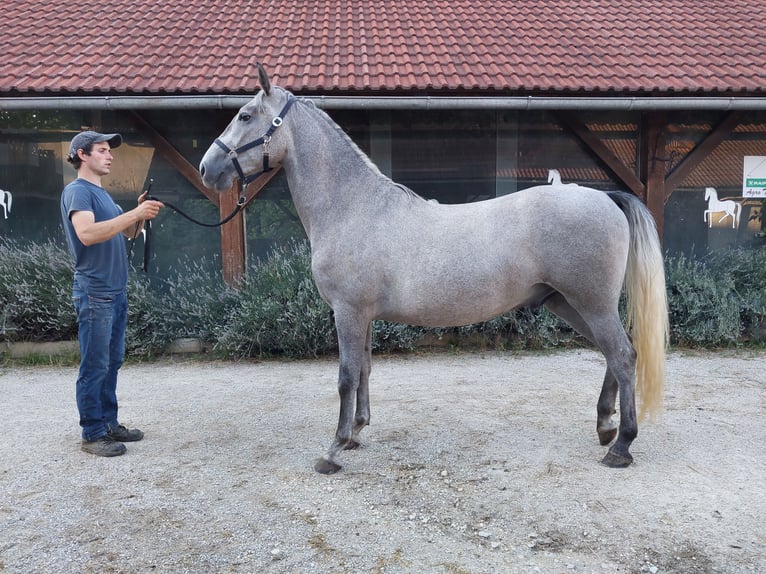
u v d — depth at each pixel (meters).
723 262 6.29
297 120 3.11
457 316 2.97
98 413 3.29
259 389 4.68
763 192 6.48
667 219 6.49
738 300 5.97
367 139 6.33
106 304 3.20
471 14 7.97
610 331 2.88
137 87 5.54
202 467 3.10
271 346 5.73
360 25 7.46
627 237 2.92
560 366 5.31
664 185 6.26
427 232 2.94
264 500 2.70
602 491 2.71
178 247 6.31
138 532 2.44
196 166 6.25
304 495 2.75
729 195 6.48
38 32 6.92
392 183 3.09
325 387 4.73
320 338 5.70
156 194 6.25
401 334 5.73
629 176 6.22
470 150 6.36
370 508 2.61
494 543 2.30
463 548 2.28
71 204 3.05
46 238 6.32
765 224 6.55
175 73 5.89
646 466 3.00
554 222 2.83
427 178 6.39
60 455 3.29
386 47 6.74
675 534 2.34
